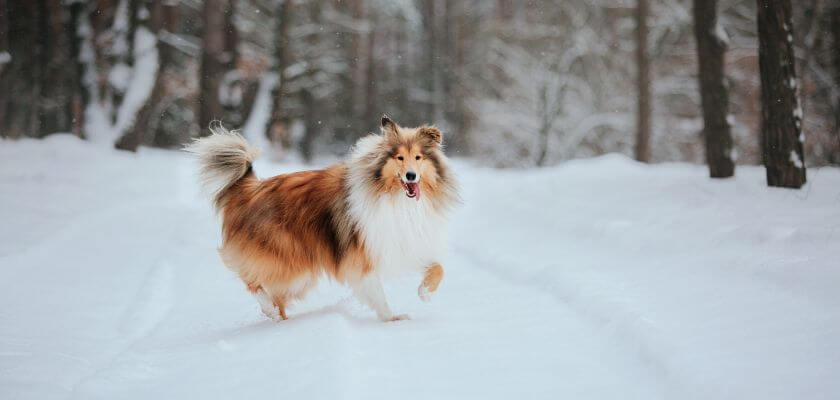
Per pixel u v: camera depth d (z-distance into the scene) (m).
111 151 21.41
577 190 15.34
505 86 34.81
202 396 4.77
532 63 33.56
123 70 23.77
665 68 32.03
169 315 7.39
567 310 6.83
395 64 49.97
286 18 31.05
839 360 4.62
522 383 4.87
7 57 23.39
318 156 44.94
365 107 48.75
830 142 23.80
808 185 11.67
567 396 4.61
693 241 8.66
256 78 30.75
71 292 8.25
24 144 20.23
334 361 5.02
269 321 7.05
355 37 44.97
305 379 4.79
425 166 6.77
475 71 41.09
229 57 28.98
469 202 16.95
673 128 32.31
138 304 7.71
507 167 33.09
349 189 6.91
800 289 6.21
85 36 24.19
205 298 8.12
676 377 4.72
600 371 5.08
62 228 11.55
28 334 6.55
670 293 6.67
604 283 7.29
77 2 24.64
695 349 5.05
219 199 7.46
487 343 5.86
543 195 15.59
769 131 11.67
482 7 46.91
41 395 4.92
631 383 4.82
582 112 32.72
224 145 7.32
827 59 24.64
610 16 34.00
